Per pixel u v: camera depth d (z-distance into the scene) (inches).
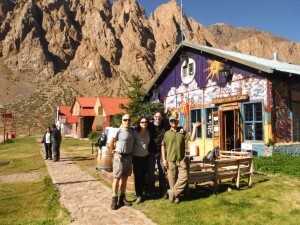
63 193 397.1
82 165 668.7
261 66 612.4
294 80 673.0
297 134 669.9
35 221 310.0
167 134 346.6
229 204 325.4
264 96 636.7
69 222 288.0
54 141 743.7
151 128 366.0
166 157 350.9
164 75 954.1
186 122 856.3
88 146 1251.8
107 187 430.3
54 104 6048.2
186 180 340.2
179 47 860.0
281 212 301.4
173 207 322.7
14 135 2325.3
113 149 332.2
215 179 371.6
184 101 869.2
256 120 655.1
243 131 682.8
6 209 361.1
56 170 591.2
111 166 542.9
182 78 880.3
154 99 1001.5
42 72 7632.9
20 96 6604.3
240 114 690.2
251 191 377.4
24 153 1029.8
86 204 345.4
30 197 415.8
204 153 792.9
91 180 481.7
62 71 7869.1
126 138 329.7
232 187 400.2
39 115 5295.3
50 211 338.3
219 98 740.0
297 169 482.6
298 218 285.7
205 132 791.1
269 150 619.8
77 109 2290.8
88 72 7632.9
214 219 285.7
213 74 767.7
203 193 374.6
